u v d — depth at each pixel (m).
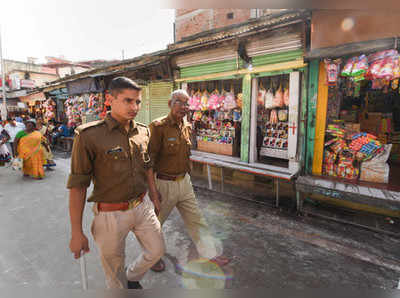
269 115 4.94
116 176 1.74
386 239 3.14
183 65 5.65
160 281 2.38
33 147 6.02
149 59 6.37
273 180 4.65
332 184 3.54
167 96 6.26
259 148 5.13
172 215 3.98
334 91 3.80
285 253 2.88
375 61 2.96
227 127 5.39
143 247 1.98
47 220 3.79
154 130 2.40
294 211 3.99
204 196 4.79
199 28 8.70
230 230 3.44
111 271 1.84
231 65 4.85
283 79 4.57
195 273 2.51
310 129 3.96
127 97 1.64
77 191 1.64
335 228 3.44
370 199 3.12
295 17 3.53
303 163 4.06
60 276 2.49
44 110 12.77
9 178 6.26
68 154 9.76
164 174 2.51
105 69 8.37
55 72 24.56
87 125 1.69
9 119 7.69
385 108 5.29
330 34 3.15
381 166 3.53
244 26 4.58
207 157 5.42
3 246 3.06
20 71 22.31
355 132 3.71
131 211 1.82
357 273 2.52
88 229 3.52
